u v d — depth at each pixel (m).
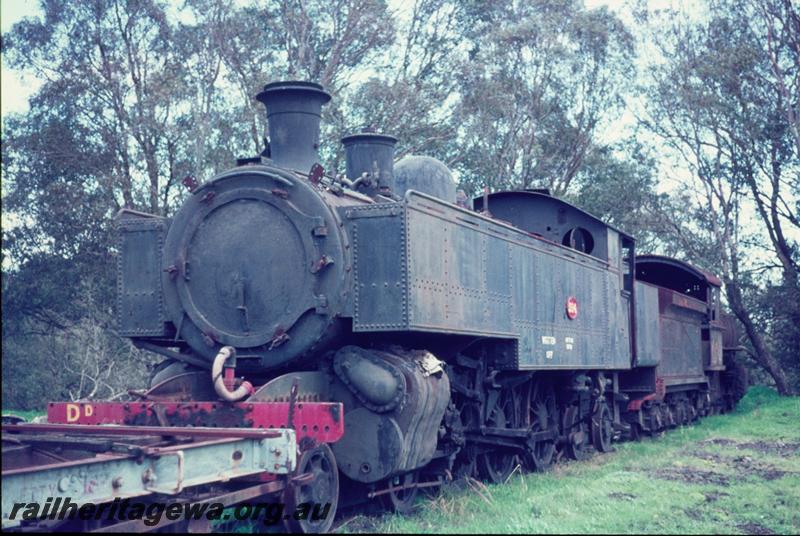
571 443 13.55
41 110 23.38
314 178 8.09
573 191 35.56
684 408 21.44
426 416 8.14
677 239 35.31
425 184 10.72
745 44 30.61
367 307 7.94
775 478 10.65
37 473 4.88
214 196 8.30
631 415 17.31
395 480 8.40
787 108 30.25
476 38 29.55
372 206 8.03
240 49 25.36
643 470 11.31
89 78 23.19
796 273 32.31
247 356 7.96
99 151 23.30
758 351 33.22
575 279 13.17
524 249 11.19
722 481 10.25
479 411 10.35
